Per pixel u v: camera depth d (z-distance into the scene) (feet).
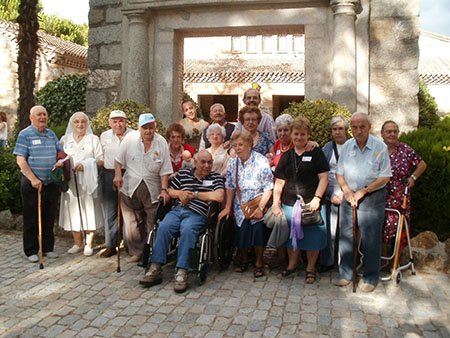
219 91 65.21
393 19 22.39
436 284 15.14
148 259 15.62
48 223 18.11
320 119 19.57
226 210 16.20
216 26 24.32
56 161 17.71
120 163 17.21
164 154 17.02
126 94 25.61
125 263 17.49
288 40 71.36
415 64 22.20
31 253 17.80
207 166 16.06
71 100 37.29
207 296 14.24
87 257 18.26
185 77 65.41
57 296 14.21
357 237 15.20
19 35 26.86
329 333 11.76
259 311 13.08
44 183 17.49
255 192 15.99
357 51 22.56
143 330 11.95
